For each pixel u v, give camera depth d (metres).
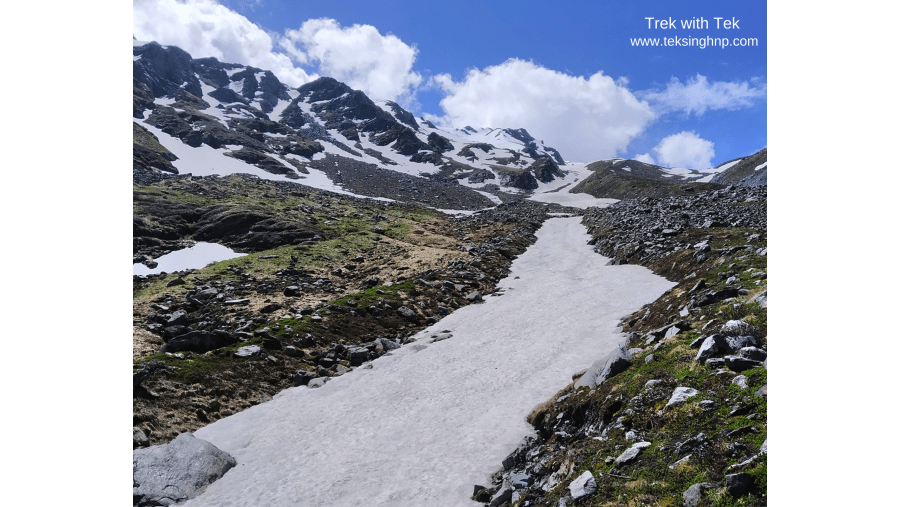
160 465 21.94
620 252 64.31
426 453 22.81
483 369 32.50
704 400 15.52
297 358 36.59
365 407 29.03
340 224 96.25
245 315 46.38
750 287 27.27
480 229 99.56
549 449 19.53
